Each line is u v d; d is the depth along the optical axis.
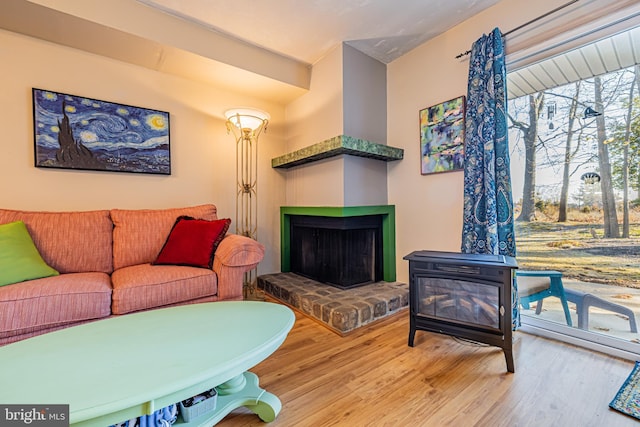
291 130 3.20
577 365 1.52
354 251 2.63
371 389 1.34
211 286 1.86
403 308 2.38
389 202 2.84
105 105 2.24
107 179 2.27
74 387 0.73
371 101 2.74
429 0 2.00
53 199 2.07
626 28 1.54
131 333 1.07
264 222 3.14
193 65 2.39
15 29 1.90
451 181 2.34
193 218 2.30
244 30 2.31
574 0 1.66
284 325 1.15
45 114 2.03
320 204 2.74
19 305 1.33
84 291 1.48
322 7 2.06
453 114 2.30
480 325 1.57
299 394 1.31
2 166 1.91
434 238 2.46
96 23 1.85
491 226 1.88
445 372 1.48
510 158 2.17
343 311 1.99
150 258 2.12
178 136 2.60
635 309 1.60
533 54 1.87
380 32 2.37
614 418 1.12
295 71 2.80
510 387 1.34
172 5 2.02
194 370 0.83
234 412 1.21
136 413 0.75
